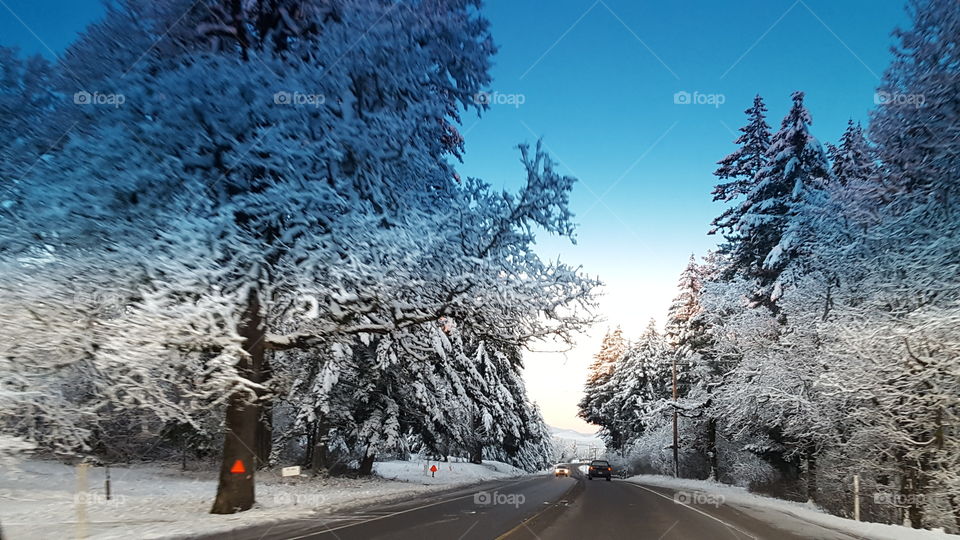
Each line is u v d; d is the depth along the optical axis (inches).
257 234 547.8
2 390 471.2
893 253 684.1
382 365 989.8
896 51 674.8
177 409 550.9
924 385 631.8
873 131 705.6
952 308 618.2
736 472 1338.6
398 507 701.9
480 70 612.4
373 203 586.2
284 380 824.9
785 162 1213.1
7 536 398.6
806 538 511.2
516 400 2081.7
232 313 538.0
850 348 672.4
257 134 530.9
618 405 2632.9
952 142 609.9
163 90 503.8
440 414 1162.0
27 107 533.3
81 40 539.8
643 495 1004.6
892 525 597.6
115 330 497.4
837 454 799.7
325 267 564.4
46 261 497.0
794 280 1027.3
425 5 580.7
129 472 972.6
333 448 1269.7
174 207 518.3
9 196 501.4
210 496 722.8
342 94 538.3
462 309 657.6
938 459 607.8
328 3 557.3
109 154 499.8
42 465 884.0
